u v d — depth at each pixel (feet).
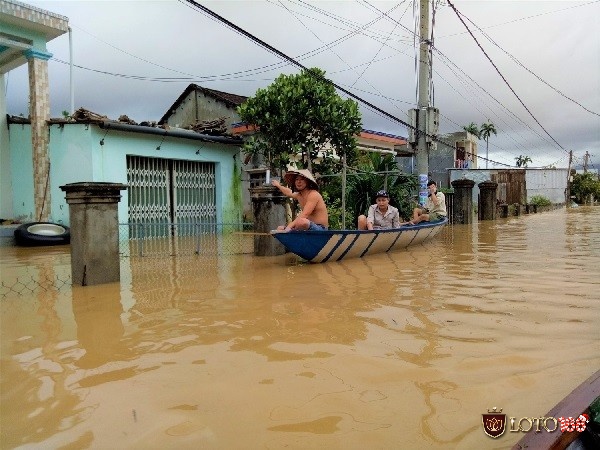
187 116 65.92
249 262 26.08
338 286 18.79
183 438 7.19
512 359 10.14
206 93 63.57
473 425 7.38
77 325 13.66
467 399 8.27
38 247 35.50
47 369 10.19
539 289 17.52
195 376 9.59
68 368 10.23
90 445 7.05
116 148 39.14
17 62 41.45
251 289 18.35
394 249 30.94
